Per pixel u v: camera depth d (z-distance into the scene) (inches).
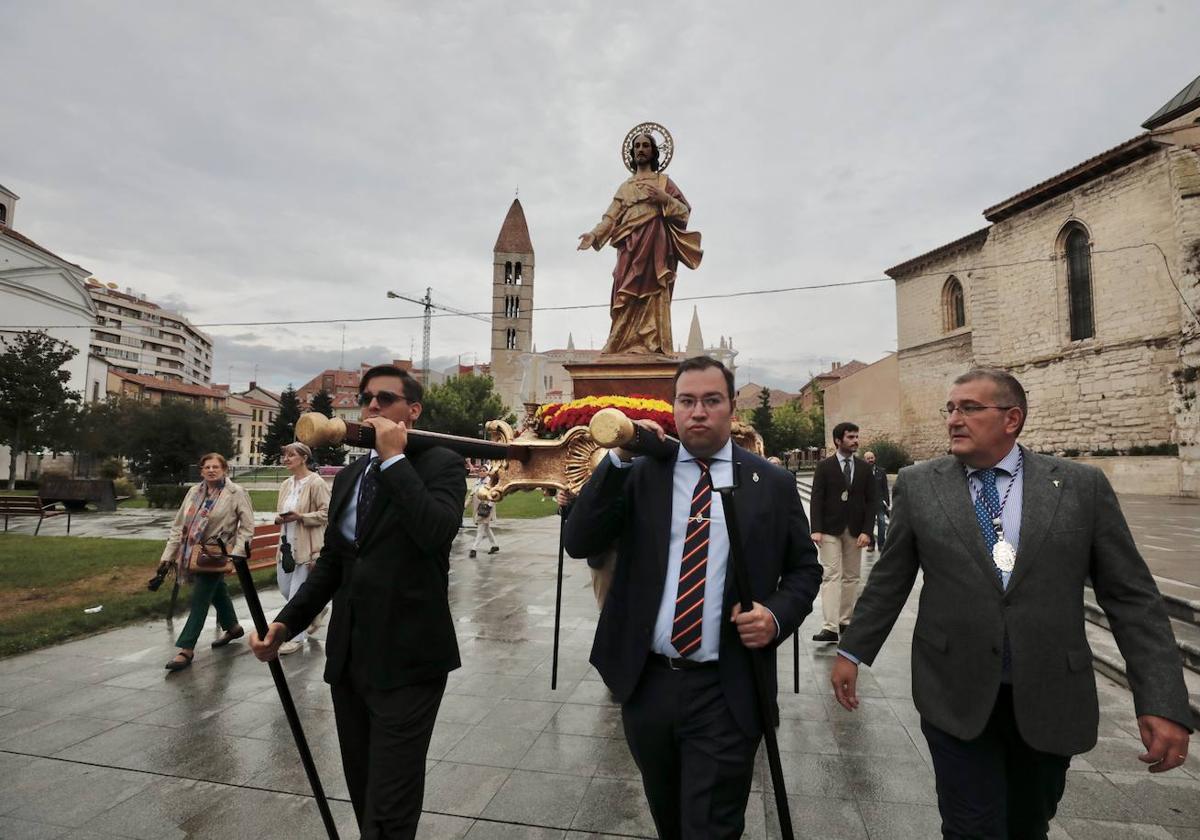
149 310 3902.6
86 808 124.5
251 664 217.8
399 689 93.3
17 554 457.1
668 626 83.6
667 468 90.3
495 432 180.2
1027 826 84.6
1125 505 658.2
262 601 311.1
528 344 3097.9
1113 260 893.8
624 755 146.7
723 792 79.1
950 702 84.0
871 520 243.9
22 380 1111.6
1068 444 954.7
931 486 92.5
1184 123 873.5
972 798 82.2
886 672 207.0
